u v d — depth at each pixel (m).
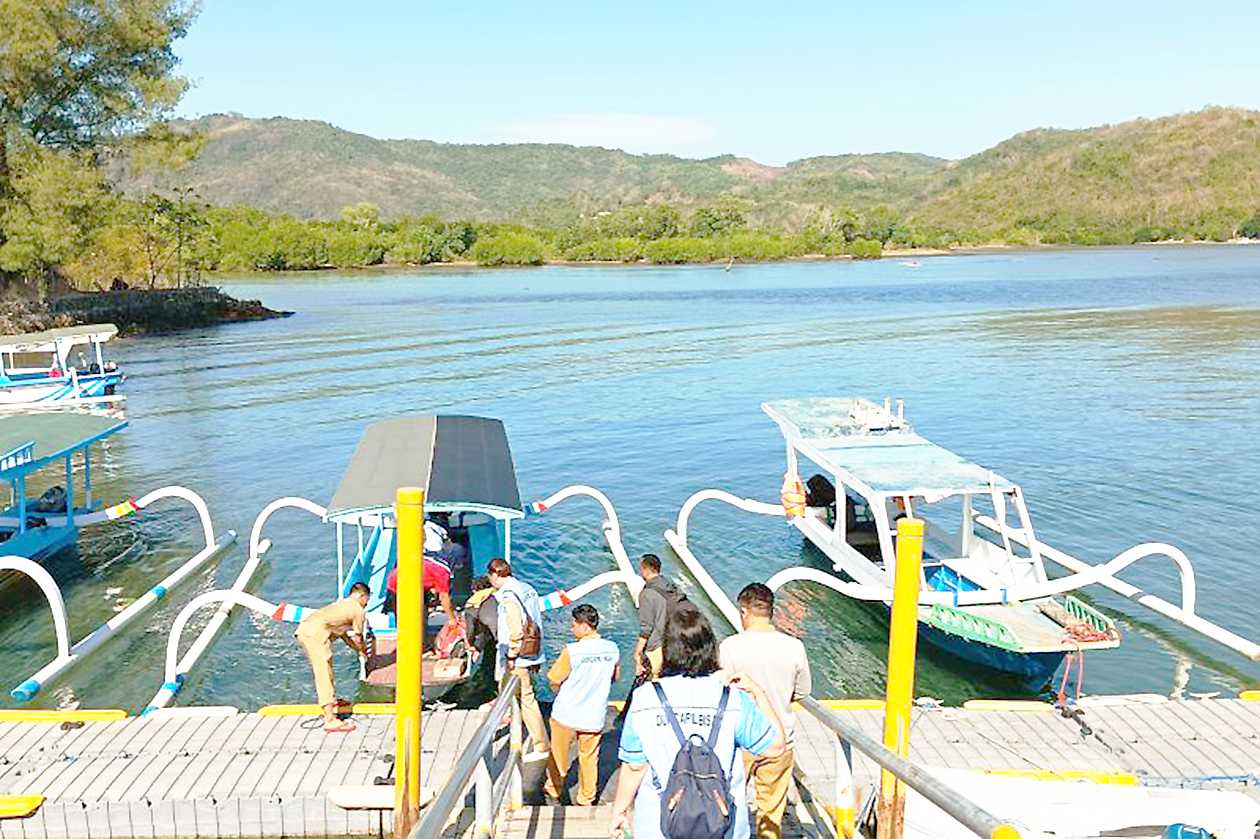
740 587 18.84
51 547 19.86
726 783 5.05
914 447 19.17
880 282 111.38
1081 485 25.38
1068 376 42.50
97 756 10.70
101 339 39.75
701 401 37.94
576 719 8.38
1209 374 42.00
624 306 82.38
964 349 52.12
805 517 20.28
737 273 138.25
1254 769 10.45
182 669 15.12
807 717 11.65
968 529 17.83
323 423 34.44
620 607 18.16
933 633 15.36
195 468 28.39
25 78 60.31
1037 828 7.82
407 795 6.68
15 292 67.56
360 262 159.00
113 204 64.81
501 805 8.12
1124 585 18.05
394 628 14.51
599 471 27.59
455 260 170.12
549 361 49.28
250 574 19.27
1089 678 14.92
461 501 15.00
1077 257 168.75
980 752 10.84
